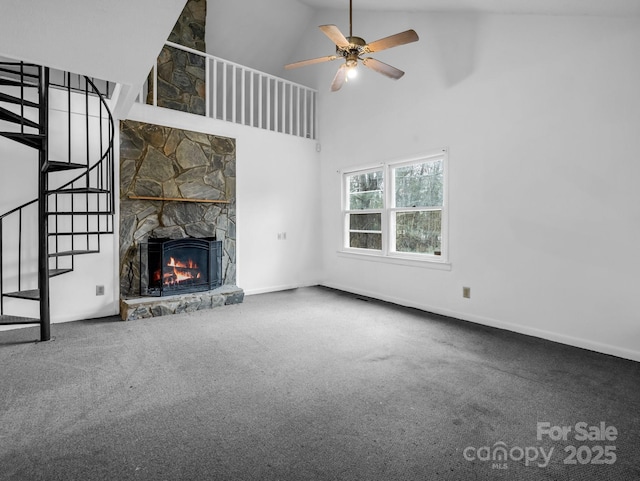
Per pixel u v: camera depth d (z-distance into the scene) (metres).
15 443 1.72
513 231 3.51
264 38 6.15
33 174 3.63
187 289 4.46
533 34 3.32
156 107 4.38
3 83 2.83
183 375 2.50
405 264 4.60
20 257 3.57
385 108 4.81
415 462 1.61
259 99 5.32
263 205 5.37
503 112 3.56
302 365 2.69
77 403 2.11
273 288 5.51
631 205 2.79
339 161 5.61
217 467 1.57
